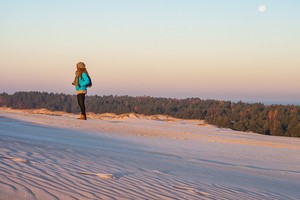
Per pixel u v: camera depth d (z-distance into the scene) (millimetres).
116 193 7293
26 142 12977
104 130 22266
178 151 17172
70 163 9672
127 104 61031
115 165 10453
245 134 27781
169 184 8773
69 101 64812
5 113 29016
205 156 16375
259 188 10102
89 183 7746
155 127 27297
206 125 33062
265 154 18672
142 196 7355
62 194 6723
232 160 16031
